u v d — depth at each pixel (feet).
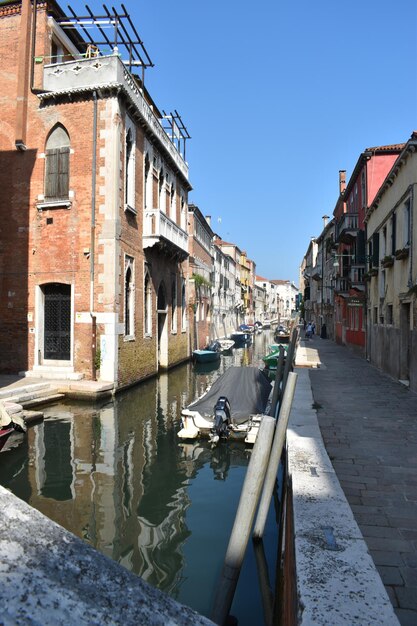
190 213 108.68
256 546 17.39
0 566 2.96
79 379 48.91
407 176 38.58
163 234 62.23
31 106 52.47
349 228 75.56
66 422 39.06
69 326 51.44
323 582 7.46
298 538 9.16
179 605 3.26
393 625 6.31
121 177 51.49
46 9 52.26
